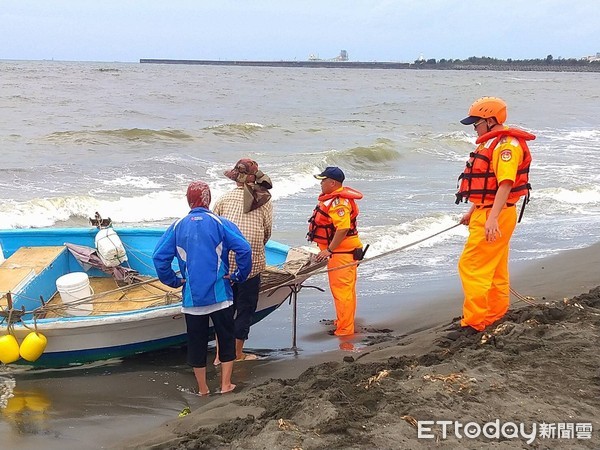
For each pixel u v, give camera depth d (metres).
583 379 4.12
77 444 4.34
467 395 3.94
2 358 5.31
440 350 4.99
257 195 5.55
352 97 58.72
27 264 6.57
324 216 6.32
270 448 3.39
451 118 39.47
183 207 13.37
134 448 4.08
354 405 3.88
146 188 14.87
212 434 3.87
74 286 5.87
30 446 4.30
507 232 5.01
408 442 3.40
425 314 7.28
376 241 10.39
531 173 18.20
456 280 8.71
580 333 4.85
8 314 5.34
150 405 5.03
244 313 5.74
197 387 5.39
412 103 51.09
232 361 5.21
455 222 11.79
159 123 30.66
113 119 31.38
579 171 18.73
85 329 5.50
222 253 4.95
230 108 41.94
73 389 5.33
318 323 7.17
